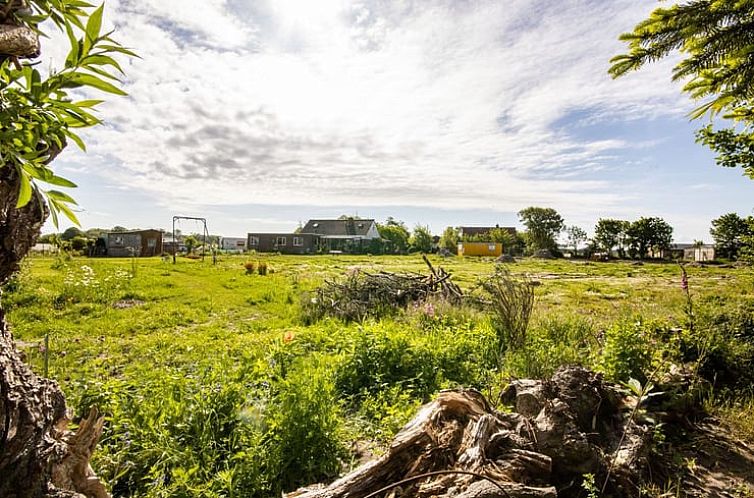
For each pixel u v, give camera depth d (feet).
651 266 116.06
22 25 3.37
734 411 11.97
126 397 11.09
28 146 2.95
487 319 23.22
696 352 14.80
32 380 4.14
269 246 177.68
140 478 8.50
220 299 37.27
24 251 4.02
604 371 13.30
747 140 17.51
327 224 198.70
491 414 9.12
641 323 16.90
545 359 15.44
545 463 7.34
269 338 22.24
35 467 3.91
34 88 2.79
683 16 7.82
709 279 66.69
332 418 10.33
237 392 11.11
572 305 36.50
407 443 7.52
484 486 6.21
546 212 192.54
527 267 106.11
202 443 9.30
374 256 154.10
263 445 9.41
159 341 21.77
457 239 199.93
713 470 9.50
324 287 35.06
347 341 17.40
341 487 6.95
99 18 2.84
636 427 9.77
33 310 27.84
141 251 128.67
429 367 15.55
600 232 172.35
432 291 33.63
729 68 9.02
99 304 31.99
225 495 8.07
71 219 3.21
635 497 8.11
